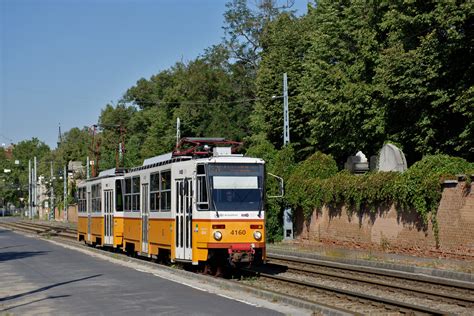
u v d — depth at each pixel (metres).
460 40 31.67
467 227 25.34
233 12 72.62
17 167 170.62
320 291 18.88
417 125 35.09
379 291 19.00
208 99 73.62
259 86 57.31
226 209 21.83
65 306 15.46
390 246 30.08
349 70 43.06
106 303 15.78
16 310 15.03
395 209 29.69
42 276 22.00
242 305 15.31
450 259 26.03
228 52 73.56
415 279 20.17
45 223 93.31
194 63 74.62
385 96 36.34
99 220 35.78
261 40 66.00
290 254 32.09
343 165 48.19
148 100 101.56
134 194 28.58
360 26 43.44
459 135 32.47
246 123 72.44
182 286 18.94
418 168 28.06
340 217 34.41
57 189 118.19
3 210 166.00
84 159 109.19
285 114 40.91
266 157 41.25
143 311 14.52
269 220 39.81
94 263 26.83
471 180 25.19
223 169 22.09
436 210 26.95
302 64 50.59
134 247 28.34
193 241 22.08
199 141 24.94
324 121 44.38
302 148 55.34
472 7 30.45
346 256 28.81
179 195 23.23
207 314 14.05
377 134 40.03
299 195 37.56
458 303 16.31
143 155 79.56
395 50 35.06
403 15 34.50
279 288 20.19
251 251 21.91
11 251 35.38
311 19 57.19
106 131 104.44
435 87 33.66
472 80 32.59
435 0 32.84
